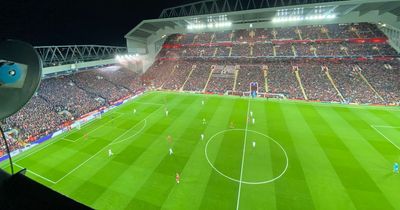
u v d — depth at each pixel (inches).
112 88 2356.1
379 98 1884.8
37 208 97.7
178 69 2945.4
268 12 2084.2
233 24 2630.4
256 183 875.4
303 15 2176.4
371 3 1772.9
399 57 2245.3
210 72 2758.4
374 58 2326.5
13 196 105.0
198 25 2549.2
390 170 927.0
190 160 1049.5
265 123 1489.9
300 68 2501.2
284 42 2815.0
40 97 1749.5
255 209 747.4
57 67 1924.2
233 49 2950.3
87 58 2384.4
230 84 2479.1
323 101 1971.0
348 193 803.4
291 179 892.0
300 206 752.3
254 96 2187.5
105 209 765.9
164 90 2573.8
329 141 1204.5
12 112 138.9
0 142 1217.4
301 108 1801.2
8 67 133.5
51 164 1055.6
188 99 2167.8
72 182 915.4
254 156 1071.6
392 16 2062.0
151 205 776.3
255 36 3038.9
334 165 976.9
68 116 1659.7
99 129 1464.1
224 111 1765.5
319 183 862.5
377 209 728.3
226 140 1247.5
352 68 2321.6
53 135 1378.0
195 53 3088.1
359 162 994.1
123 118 1662.2
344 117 1572.3
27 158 1116.5
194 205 770.8
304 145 1167.0
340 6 1882.4
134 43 2883.9
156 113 1758.1
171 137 1305.4
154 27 2763.3
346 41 2566.4
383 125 1408.7
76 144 1256.8
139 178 925.2
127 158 1085.1
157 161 1049.5
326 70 2380.7
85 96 2018.9
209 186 864.3
